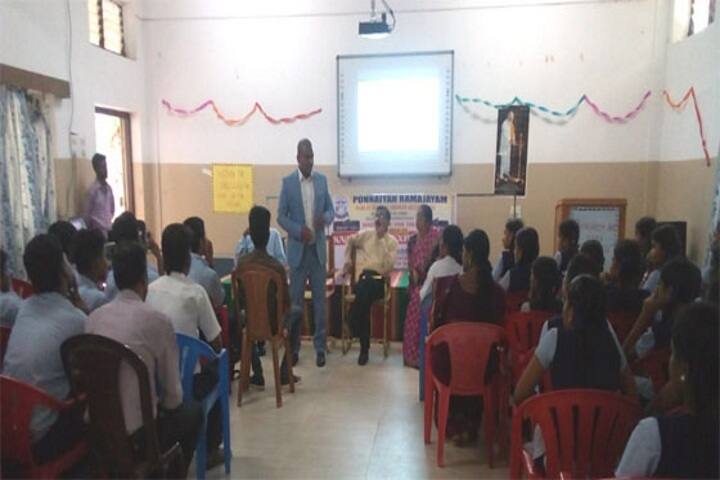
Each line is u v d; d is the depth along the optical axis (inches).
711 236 153.3
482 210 221.0
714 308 51.2
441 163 220.1
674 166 193.9
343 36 221.1
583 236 184.1
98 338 68.6
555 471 71.4
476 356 102.1
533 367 78.7
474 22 212.7
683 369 51.0
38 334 73.7
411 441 113.6
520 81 212.7
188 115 234.1
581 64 208.4
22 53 163.0
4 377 69.0
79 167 189.5
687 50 184.9
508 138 212.5
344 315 175.5
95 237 101.5
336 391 140.9
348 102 223.0
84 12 192.7
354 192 227.6
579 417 70.2
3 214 152.6
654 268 122.7
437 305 115.0
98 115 212.5
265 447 110.9
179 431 81.0
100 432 71.4
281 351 172.1
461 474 100.7
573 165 213.3
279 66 226.5
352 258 179.8
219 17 227.6
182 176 237.5
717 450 48.9
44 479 71.4
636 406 68.6
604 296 75.8
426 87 217.6
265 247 132.2
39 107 169.3
